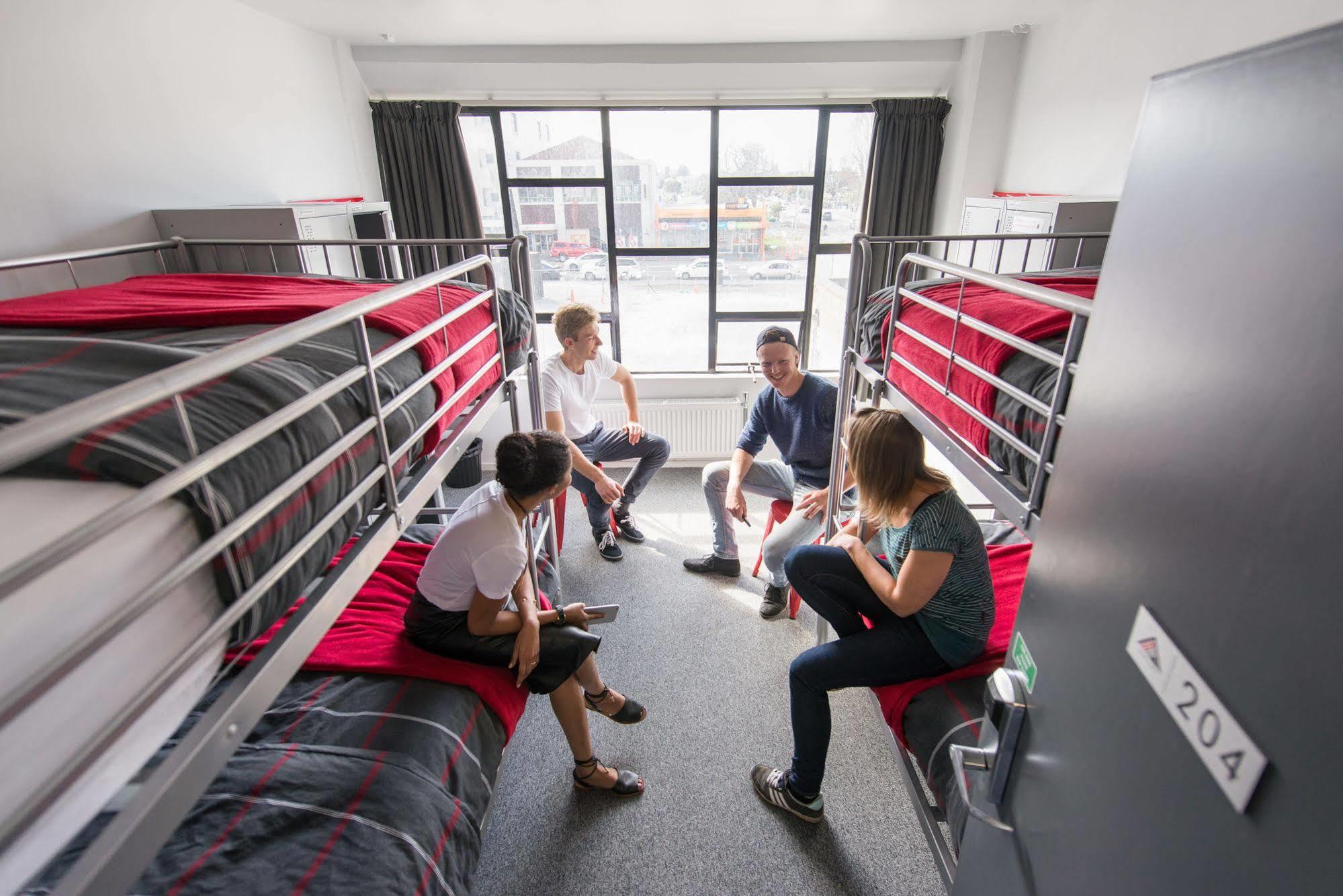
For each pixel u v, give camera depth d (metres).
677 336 4.14
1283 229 0.38
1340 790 0.34
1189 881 0.46
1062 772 0.64
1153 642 0.51
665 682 2.17
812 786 1.60
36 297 1.46
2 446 0.41
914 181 3.68
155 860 0.95
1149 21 2.44
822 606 1.58
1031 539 1.03
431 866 1.04
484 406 1.74
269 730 1.25
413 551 1.93
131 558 0.59
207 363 0.62
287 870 0.95
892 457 1.27
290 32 2.96
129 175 2.19
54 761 0.50
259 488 0.75
